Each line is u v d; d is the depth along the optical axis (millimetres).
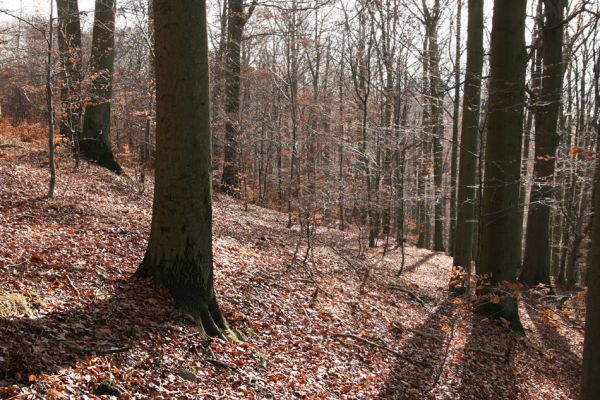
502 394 8539
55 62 13578
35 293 5953
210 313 7098
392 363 8430
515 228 11172
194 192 6852
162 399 4934
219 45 23141
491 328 11195
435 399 7602
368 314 10234
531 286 15648
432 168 21516
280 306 8773
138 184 14836
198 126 6754
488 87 10992
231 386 5781
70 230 8914
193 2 6453
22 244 7445
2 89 23844
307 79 31859
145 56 16766
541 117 14367
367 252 17875
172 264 6906
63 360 4887
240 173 21391
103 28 15391
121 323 5961
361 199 18000
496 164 10859
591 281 3846
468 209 14555
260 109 27641
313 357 7531
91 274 7031
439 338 10109
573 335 13195
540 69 15828
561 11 14602
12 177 11406
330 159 23844
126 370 5172
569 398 9117
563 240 18734
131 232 9680
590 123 12383
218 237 12102
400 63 19578
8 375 4395
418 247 25438
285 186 28609
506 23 10570
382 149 17984
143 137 20469
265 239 13883
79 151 15086
